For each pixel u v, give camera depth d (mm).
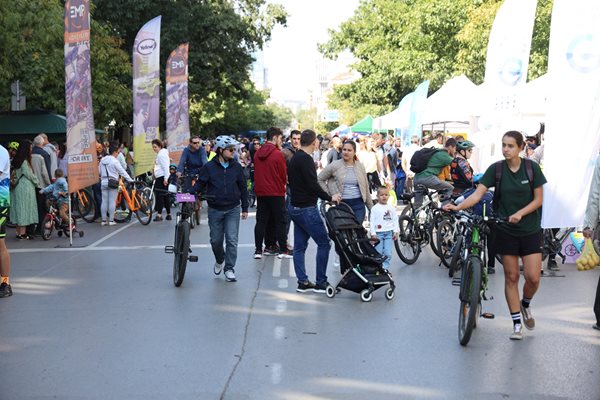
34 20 20891
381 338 6898
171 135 21672
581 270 9602
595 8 9805
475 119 21469
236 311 8023
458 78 23031
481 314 7344
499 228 6758
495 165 6723
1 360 6215
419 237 11359
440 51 36438
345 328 7273
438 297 8820
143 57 19672
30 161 14102
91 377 5727
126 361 6152
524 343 6746
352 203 10086
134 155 19812
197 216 16219
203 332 7113
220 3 37219
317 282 9023
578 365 6055
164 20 36406
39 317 7809
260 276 10180
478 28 28562
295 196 8875
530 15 12719
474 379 5672
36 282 9820
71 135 13414
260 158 11516
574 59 9812
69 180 13391
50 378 5711
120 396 5281
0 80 19672
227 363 6086
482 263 6844
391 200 15547
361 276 8508
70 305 8375
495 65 13000
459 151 10945
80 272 10578
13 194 13992
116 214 17484
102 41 28203
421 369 5926
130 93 29750
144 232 15406
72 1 13273
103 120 29531
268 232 12039
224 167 9672
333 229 8578
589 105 9828
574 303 8484
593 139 9859
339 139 16797
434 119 22594
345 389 5430
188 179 13375
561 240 10703
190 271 10570
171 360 6172
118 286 9477
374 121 35344
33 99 26984
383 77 43656
